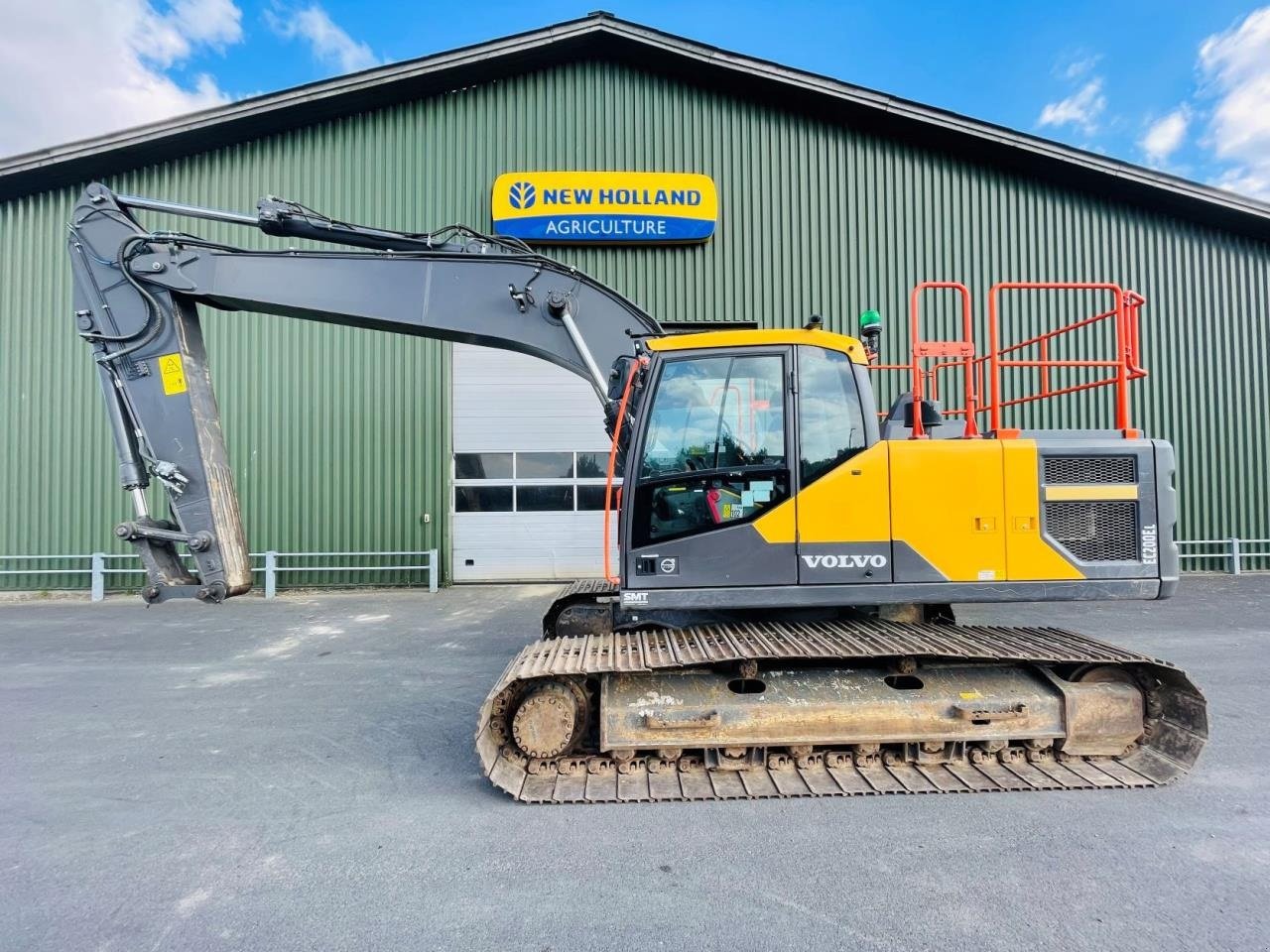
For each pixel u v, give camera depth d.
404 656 5.54
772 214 9.18
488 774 3.00
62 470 8.98
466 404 9.08
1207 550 9.36
